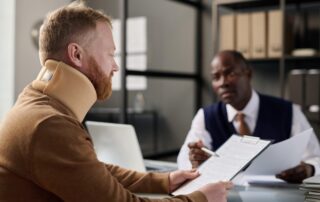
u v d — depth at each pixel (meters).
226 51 1.88
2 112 3.97
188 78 3.61
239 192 1.24
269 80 3.28
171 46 3.89
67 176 0.79
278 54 2.80
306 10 3.00
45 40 0.94
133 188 1.20
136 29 4.09
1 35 3.96
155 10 3.96
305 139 1.31
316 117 2.55
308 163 1.51
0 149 0.85
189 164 1.56
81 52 0.93
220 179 1.09
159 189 1.18
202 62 3.74
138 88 4.12
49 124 0.80
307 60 3.01
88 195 0.79
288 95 2.75
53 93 0.90
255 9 3.29
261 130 1.90
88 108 0.97
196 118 2.08
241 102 1.88
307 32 3.00
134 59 4.11
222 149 1.28
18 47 4.03
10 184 0.83
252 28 2.89
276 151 1.30
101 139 1.58
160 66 3.96
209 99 3.72
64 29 0.92
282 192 1.23
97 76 0.96
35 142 0.79
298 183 1.38
